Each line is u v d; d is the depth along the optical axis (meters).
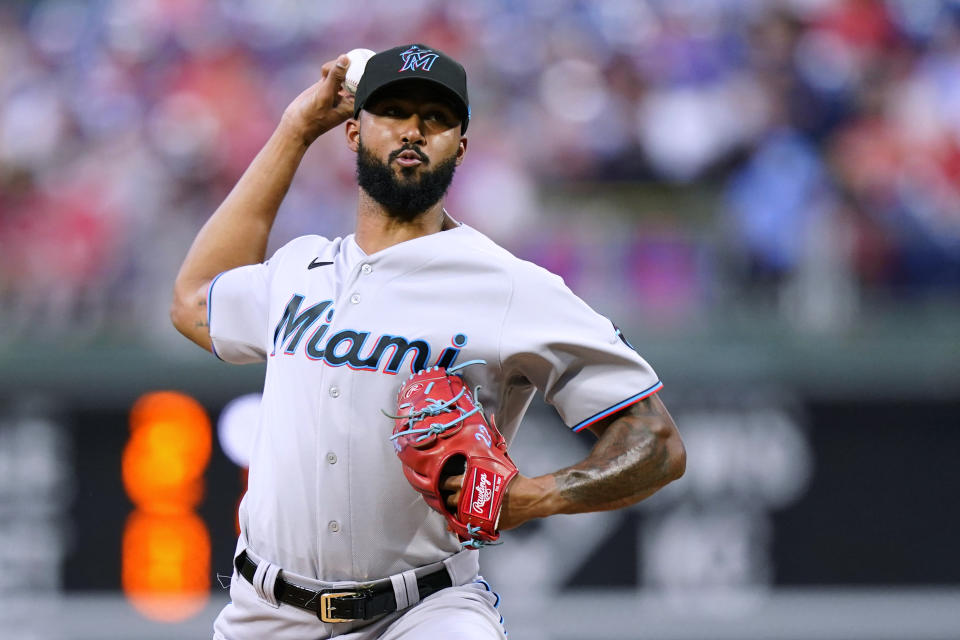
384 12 35.28
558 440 23.47
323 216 31.14
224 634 10.80
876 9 32.44
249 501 10.52
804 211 27.75
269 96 34.38
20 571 23.94
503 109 32.47
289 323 10.51
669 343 25.03
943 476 24.20
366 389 9.95
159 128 33.31
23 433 24.17
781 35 31.84
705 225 26.92
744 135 30.22
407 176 10.23
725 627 24.05
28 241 29.72
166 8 35.38
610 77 32.12
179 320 11.87
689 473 24.34
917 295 26.98
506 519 9.52
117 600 23.83
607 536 24.28
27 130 33.50
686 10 32.59
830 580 24.16
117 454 24.17
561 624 24.06
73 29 35.75
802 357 24.44
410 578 10.19
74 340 26.27
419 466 9.46
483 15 34.72
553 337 9.84
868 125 30.69
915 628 23.95
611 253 26.88
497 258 10.10
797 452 24.30
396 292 10.12
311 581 10.14
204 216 31.52
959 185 29.64
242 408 24.16
